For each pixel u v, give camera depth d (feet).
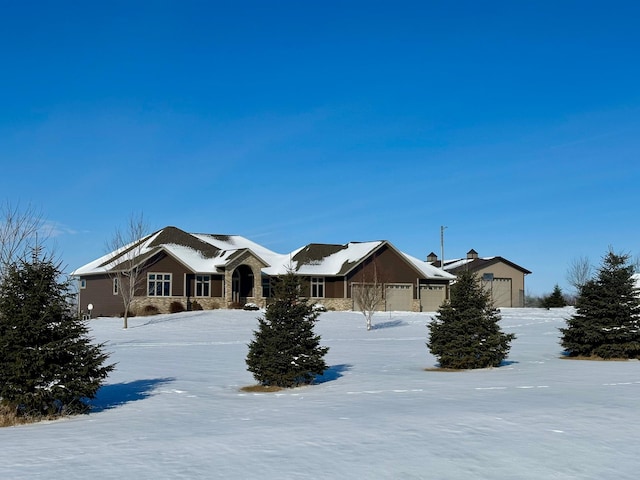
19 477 27.35
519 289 222.69
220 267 165.58
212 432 36.35
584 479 26.04
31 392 45.03
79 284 175.83
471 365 68.69
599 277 84.79
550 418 37.81
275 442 32.91
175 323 137.90
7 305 46.11
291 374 56.85
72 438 36.22
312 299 175.42
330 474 26.91
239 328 131.75
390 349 92.84
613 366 71.41
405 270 184.24
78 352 47.29
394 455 29.84
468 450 30.60
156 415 43.70
